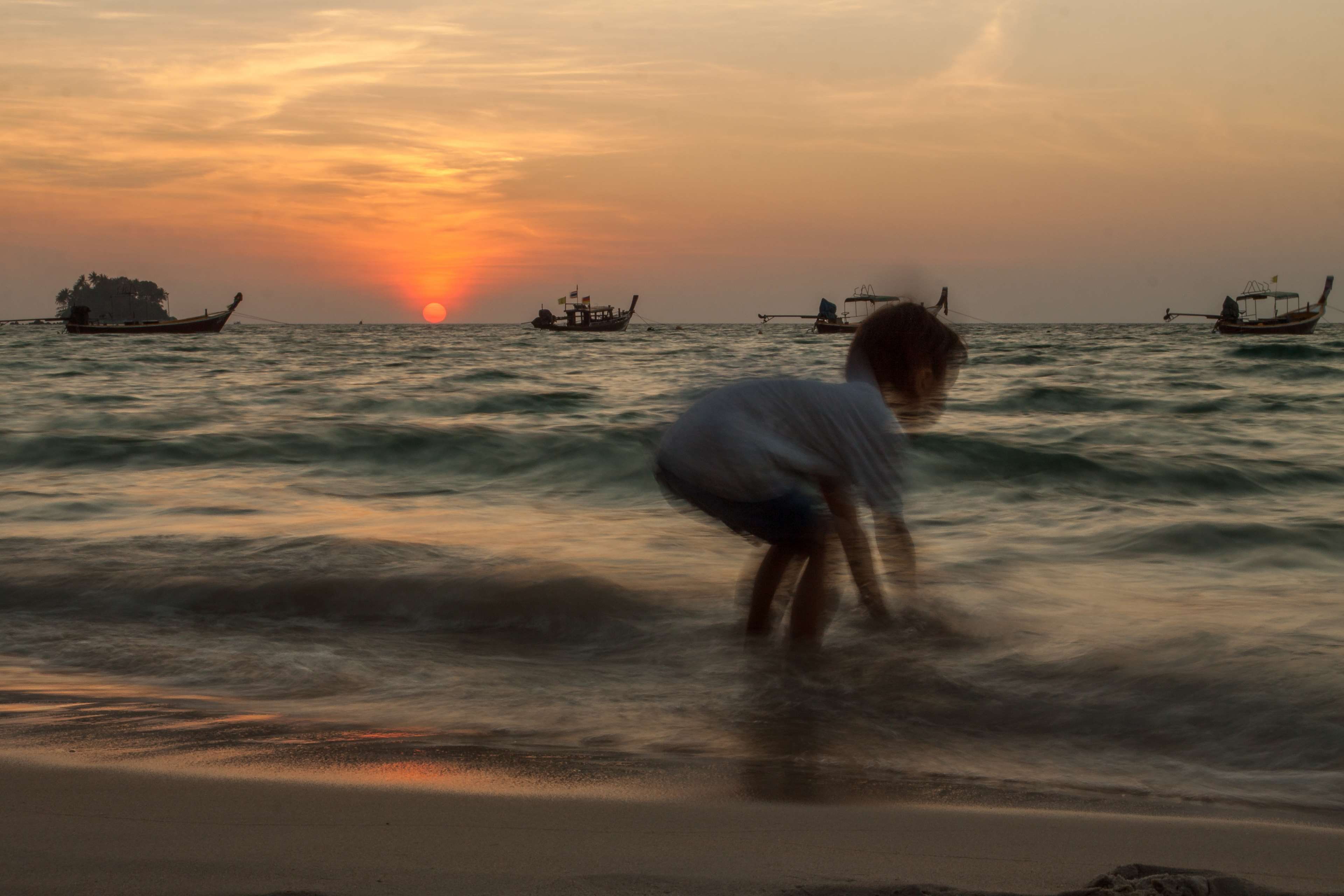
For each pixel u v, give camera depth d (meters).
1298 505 5.70
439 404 13.56
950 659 2.80
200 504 5.80
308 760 2.15
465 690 2.71
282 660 2.98
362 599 3.55
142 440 8.34
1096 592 3.52
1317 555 4.21
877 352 2.80
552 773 2.08
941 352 2.80
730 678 2.74
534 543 4.44
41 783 1.96
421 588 3.58
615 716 2.50
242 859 1.57
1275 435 9.35
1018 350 33.62
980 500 5.82
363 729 2.39
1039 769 2.16
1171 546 4.38
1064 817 1.85
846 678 2.69
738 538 4.57
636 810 1.86
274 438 8.45
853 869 1.56
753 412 2.72
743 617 3.20
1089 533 4.77
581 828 1.75
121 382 19.50
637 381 20.03
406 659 3.00
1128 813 1.89
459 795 1.93
